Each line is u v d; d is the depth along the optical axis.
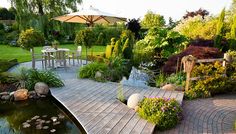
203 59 7.68
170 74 8.98
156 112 5.13
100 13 11.73
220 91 7.58
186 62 7.18
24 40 9.38
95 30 21.09
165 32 11.64
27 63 12.31
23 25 19.80
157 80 8.75
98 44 21.25
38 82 7.48
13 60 12.02
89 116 5.38
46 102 6.92
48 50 10.02
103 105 6.10
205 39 11.09
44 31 20.38
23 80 7.67
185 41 11.19
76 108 5.88
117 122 5.05
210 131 4.91
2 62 10.95
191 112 6.01
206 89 7.34
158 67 10.90
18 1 19.39
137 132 4.58
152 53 11.36
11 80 7.75
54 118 5.74
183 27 15.45
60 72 10.08
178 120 5.26
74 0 20.50
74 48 18.98
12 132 5.04
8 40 21.53
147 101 5.49
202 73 7.63
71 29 20.98
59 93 7.10
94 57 12.85
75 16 12.60
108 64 9.66
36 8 20.50
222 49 10.63
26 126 5.31
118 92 7.14
